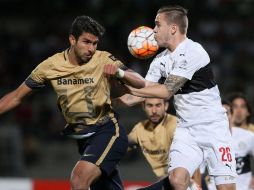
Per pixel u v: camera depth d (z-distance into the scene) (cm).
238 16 6594
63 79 2072
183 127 2214
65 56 2080
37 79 2100
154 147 2517
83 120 2102
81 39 2012
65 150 5103
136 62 5766
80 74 2059
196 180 2381
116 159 2109
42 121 5212
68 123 2139
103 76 2066
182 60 2120
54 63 2072
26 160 4909
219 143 2172
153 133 2509
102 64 2066
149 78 2255
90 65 2058
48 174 4572
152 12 6391
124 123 4934
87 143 2139
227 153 2178
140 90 2056
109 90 2112
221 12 6575
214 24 6400
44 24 6550
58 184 3241
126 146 2139
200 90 2161
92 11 6600
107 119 2119
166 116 2522
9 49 6100
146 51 2225
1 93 5409
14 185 3275
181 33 2167
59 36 6331
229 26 6431
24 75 5822
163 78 2245
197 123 2178
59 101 2116
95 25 2014
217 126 2177
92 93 2069
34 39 6300
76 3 6756
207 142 2172
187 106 2184
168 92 2080
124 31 6244
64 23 6588
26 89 2122
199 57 2131
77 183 2038
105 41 6125
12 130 4788
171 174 2148
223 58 6031
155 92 2061
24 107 5206
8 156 4722
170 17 2155
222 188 2191
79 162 2073
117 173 2216
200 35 6244
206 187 2598
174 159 2172
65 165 4953
